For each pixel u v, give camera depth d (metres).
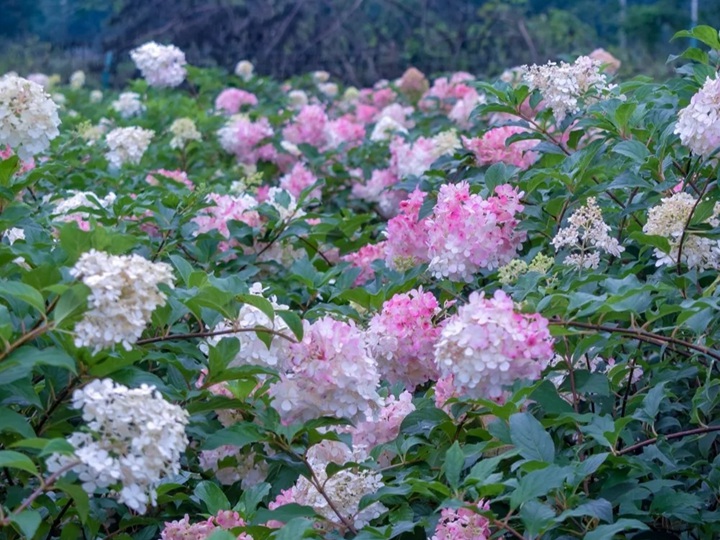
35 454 2.11
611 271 3.02
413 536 2.29
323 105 8.65
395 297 2.55
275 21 11.83
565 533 2.16
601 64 3.45
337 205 5.39
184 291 2.13
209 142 6.00
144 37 12.09
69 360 1.76
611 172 3.15
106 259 1.81
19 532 2.01
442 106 7.38
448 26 11.87
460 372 2.00
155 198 3.67
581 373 2.34
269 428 2.17
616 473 2.17
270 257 3.97
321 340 2.16
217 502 2.27
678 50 12.95
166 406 1.73
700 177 2.93
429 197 3.50
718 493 2.32
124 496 1.67
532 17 12.24
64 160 4.58
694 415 2.36
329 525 2.25
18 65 12.69
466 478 1.91
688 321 2.31
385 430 2.50
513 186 3.35
